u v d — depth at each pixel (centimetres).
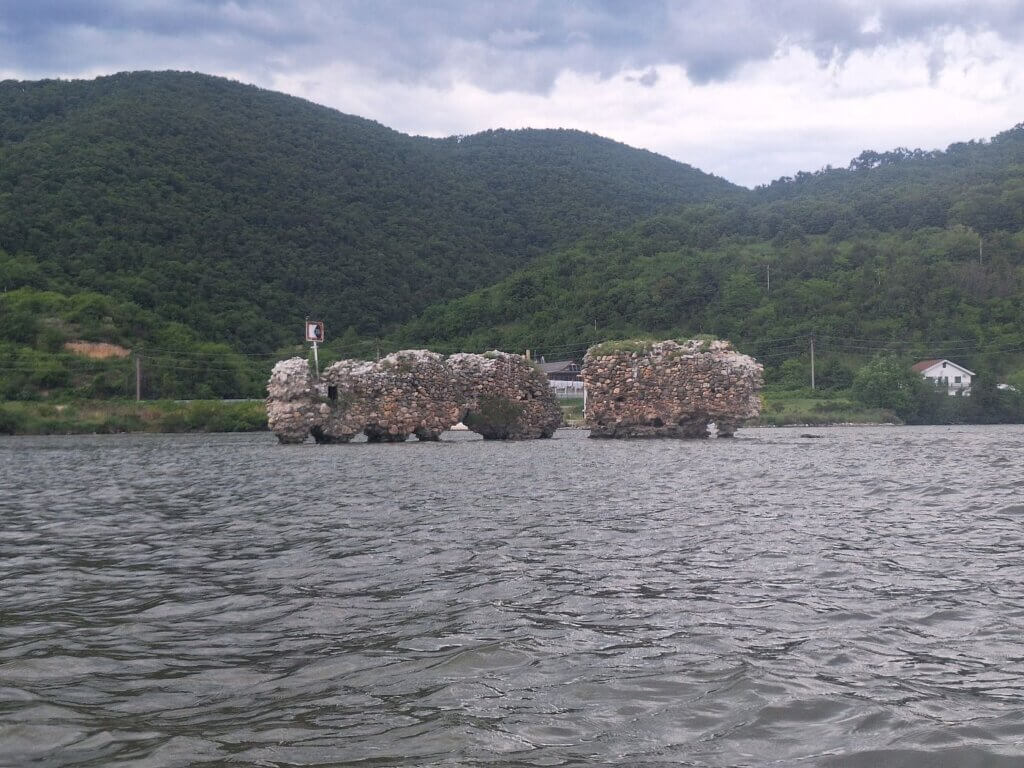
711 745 516
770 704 579
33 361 7981
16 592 960
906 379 8175
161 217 12406
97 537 1370
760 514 1498
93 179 12600
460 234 18050
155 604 893
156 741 525
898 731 530
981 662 665
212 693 618
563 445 4053
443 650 711
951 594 880
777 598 873
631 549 1158
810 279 11062
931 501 1645
